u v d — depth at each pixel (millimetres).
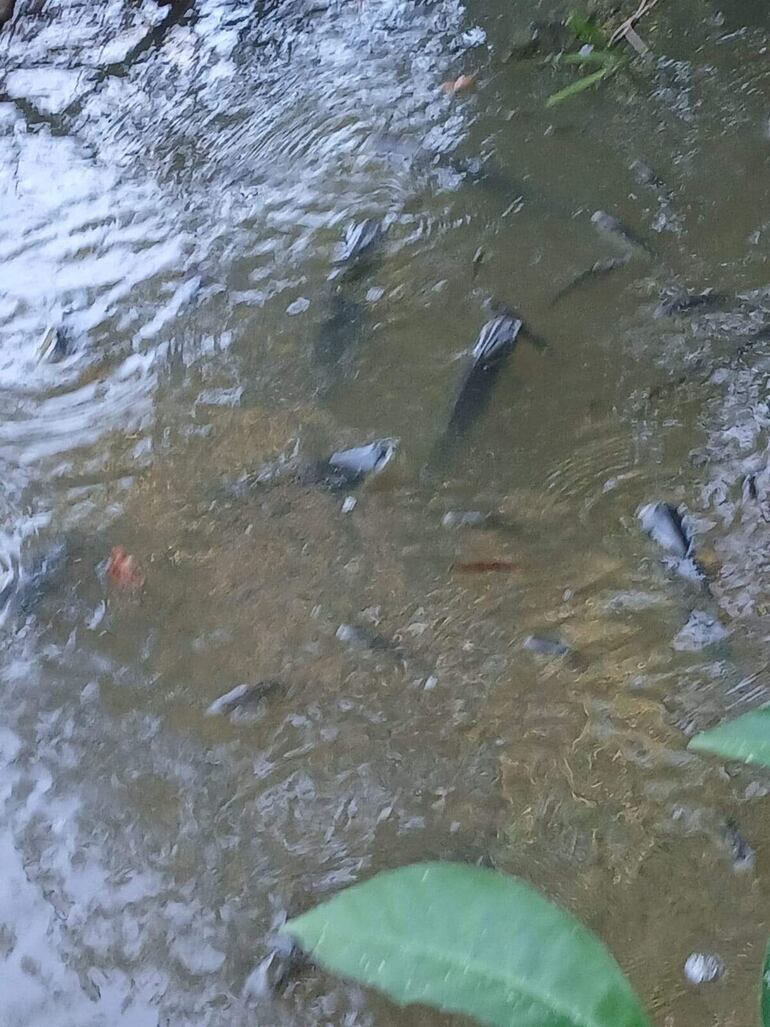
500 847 1249
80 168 2412
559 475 1665
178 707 1431
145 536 1652
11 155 2473
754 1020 1062
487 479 1677
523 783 1304
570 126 2322
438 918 584
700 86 2361
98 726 1424
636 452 1680
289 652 1477
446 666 1438
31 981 1202
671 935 1145
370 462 1715
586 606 1488
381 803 1307
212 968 1190
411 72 2549
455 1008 562
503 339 1869
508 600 1509
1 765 1396
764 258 1965
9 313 2070
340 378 1862
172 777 1359
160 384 1897
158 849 1295
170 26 2826
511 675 1417
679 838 1226
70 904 1260
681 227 2051
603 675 1402
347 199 2230
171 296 2062
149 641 1512
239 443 1776
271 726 1395
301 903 1228
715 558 1523
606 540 1569
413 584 1544
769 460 1630
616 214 2100
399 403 1808
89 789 1360
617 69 2439
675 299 1909
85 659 1502
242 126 2469
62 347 1985
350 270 2066
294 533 1631
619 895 1186
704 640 1425
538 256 2035
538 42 2568
